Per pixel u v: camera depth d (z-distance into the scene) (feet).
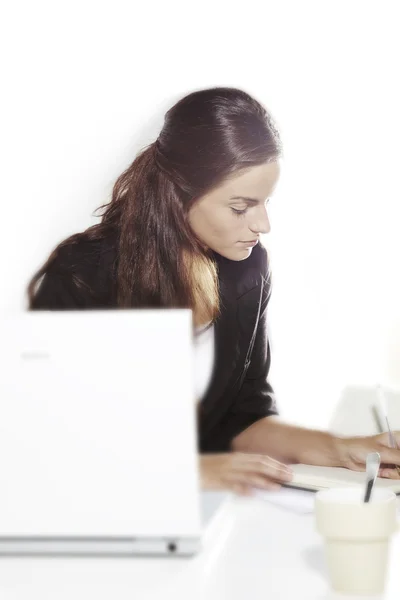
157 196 6.35
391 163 12.85
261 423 6.49
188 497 3.61
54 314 3.63
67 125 11.92
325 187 12.97
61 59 11.99
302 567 3.53
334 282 13.11
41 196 11.78
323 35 12.69
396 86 12.71
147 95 12.01
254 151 5.87
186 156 6.09
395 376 13.06
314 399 13.21
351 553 3.21
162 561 3.63
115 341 3.60
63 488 3.66
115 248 6.63
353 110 12.81
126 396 3.60
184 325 3.57
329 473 5.36
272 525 4.16
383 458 5.41
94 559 3.67
